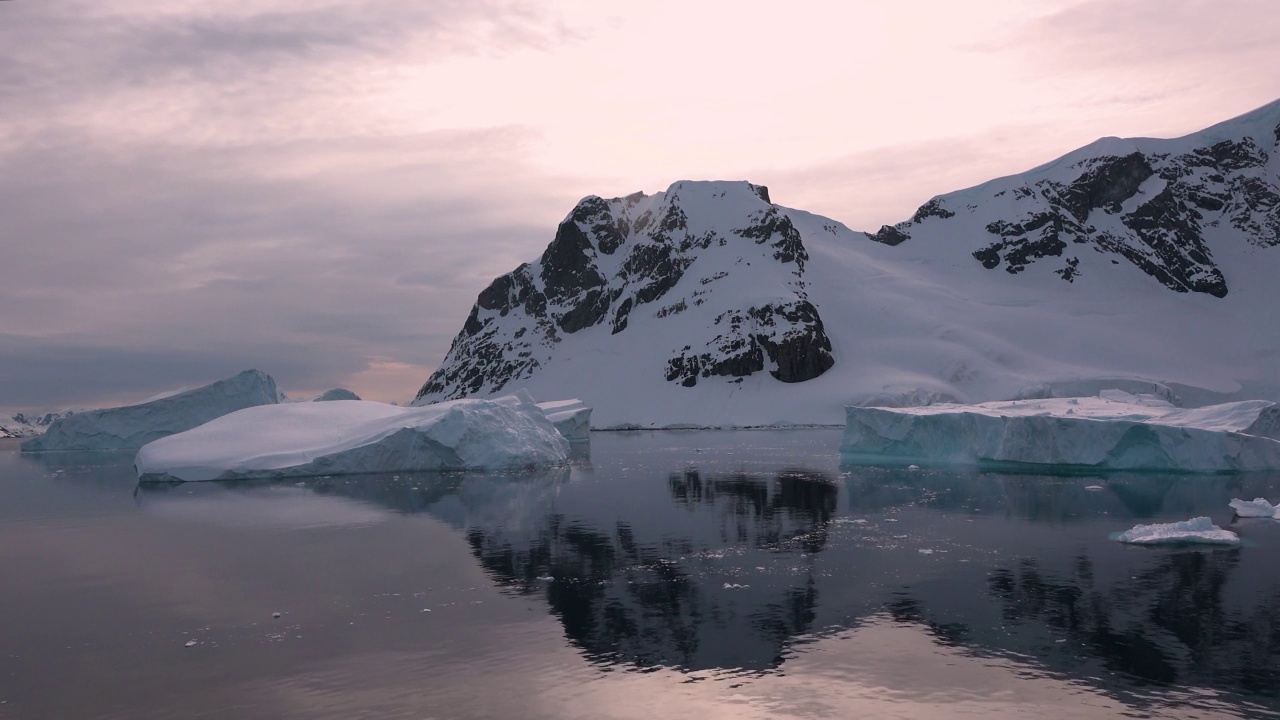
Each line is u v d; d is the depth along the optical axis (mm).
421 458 68812
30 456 105250
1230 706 18516
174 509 49844
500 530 40281
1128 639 22734
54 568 34094
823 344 174750
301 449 67188
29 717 19250
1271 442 56094
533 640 23500
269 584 30375
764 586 28719
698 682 20250
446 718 18562
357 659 22312
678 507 47031
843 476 61844
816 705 18859
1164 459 58531
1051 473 60719
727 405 165500
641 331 196875
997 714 18281
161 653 23219
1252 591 26953
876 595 27359
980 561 31969
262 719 18766
